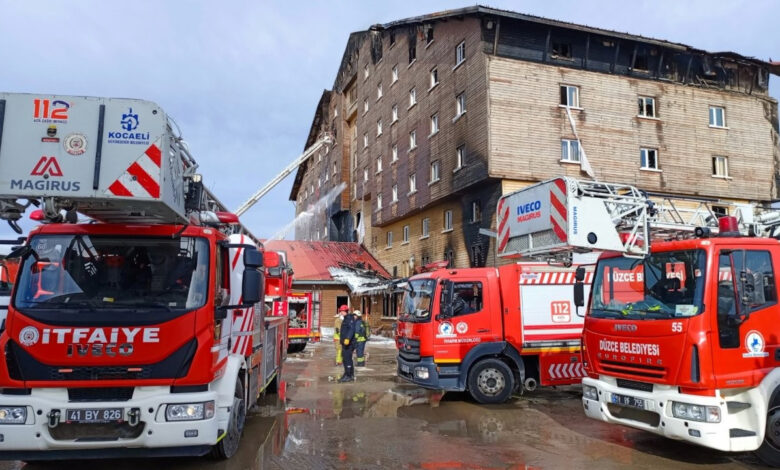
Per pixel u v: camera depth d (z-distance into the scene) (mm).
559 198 6828
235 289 6699
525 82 21625
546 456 6430
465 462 6180
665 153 23312
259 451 6605
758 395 5711
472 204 23406
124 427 4988
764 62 25188
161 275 5359
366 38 36812
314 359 18359
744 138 24797
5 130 4742
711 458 6332
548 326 10094
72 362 4906
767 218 8117
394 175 30766
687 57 24500
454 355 9711
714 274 5887
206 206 6832
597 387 6711
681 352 5758
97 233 5426
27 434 4793
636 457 6379
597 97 22547
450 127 24047
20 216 5168
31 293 5129
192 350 5137
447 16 23188
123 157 4836
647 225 6875
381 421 8398
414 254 28812
